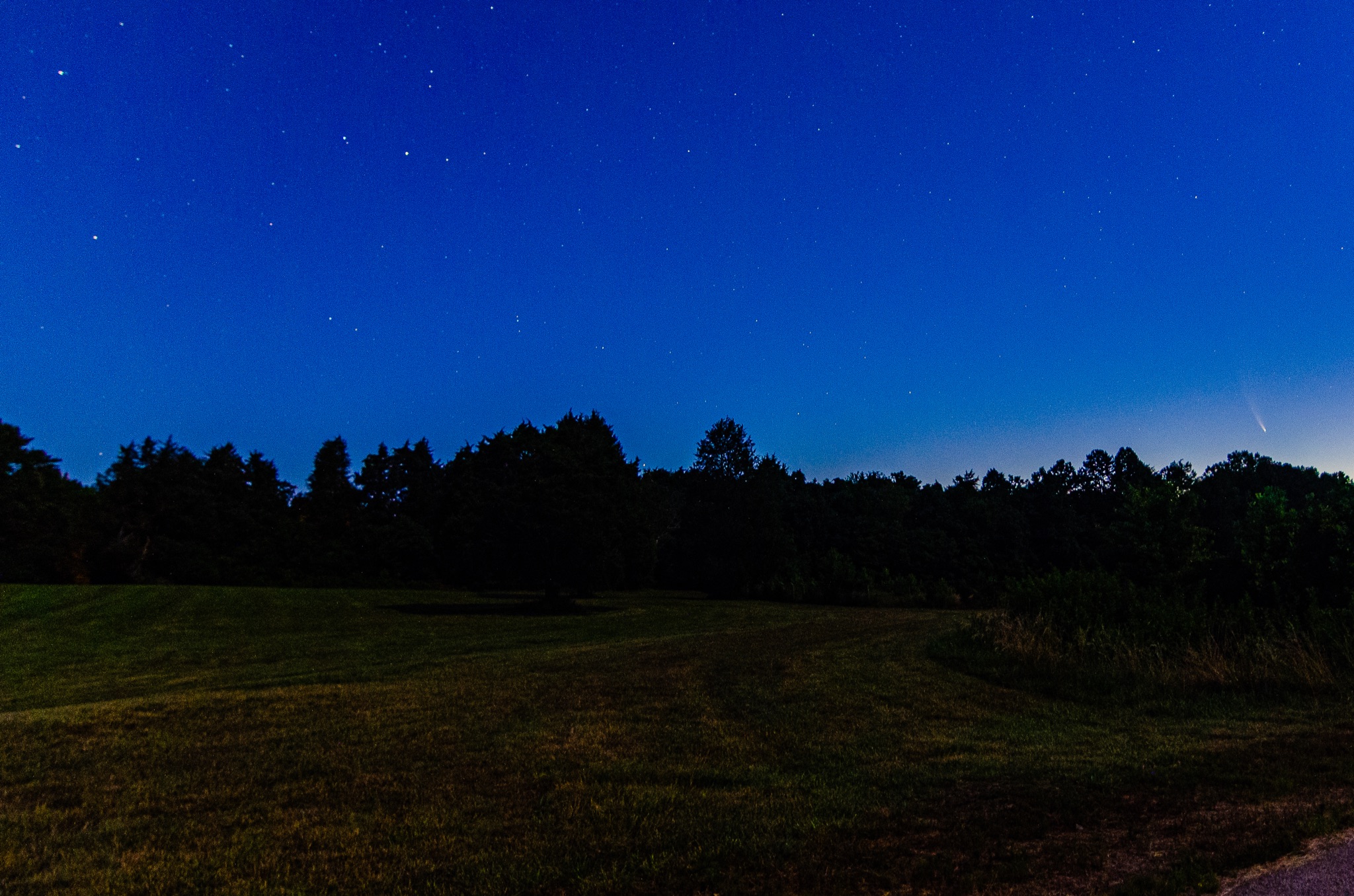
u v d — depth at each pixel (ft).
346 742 25.82
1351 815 15.23
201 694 35.76
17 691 42.37
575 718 29.76
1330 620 35.78
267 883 14.29
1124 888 12.41
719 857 14.75
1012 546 182.09
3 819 18.40
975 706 32.42
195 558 162.50
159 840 16.81
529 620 94.53
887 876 13.58
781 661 47.91
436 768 22.43
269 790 20.51
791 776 21.08
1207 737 24.40
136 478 163.63
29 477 147.84
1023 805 17.30
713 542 176.86
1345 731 24.03
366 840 16.39
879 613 112.47
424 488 188.03
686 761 23.06
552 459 112.68
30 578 144.97
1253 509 48.57
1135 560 62.49
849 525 185.68
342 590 137.39
